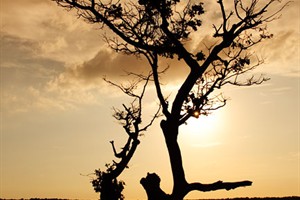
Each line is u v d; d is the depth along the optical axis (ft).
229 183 76.13
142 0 84.69
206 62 79.46
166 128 79.36
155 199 77.71
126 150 108.17
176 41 81.46
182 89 79.05
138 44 84.84
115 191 108.58
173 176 78.23
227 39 80.12
